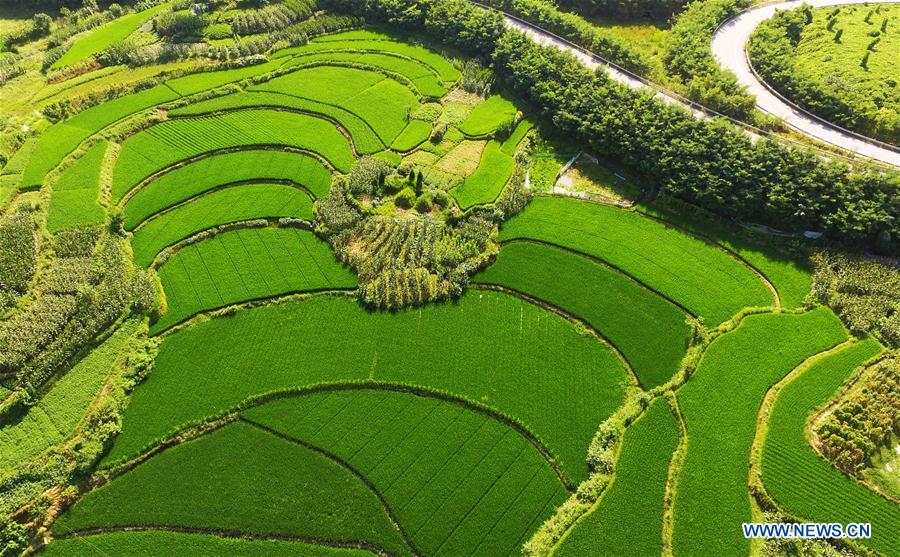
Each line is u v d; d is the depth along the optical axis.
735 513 40.41
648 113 64.88
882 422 43.59
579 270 56.88
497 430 45.72
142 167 66.81
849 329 50.75
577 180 67.19
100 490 42.66
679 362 49.38
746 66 78.00
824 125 67.38
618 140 65.62
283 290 54.91
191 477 43.19
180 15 88.94
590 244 59.12
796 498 40.81
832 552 38.03
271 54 86.38
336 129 73.25
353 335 51.78
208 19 89.56
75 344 49.72
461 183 65.44
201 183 64.94
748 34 83.94
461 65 83.06
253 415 46.50
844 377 47.16
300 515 41.31
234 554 39.66
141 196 63.50
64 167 65.88
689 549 39.00
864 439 42.91
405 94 78.88
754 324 51.44
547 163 69.31
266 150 69.88
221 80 80.25
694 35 80.56
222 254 58.31
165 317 52.75
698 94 70.50
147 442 44.75
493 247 58.59
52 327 50.09
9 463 43.62
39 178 63.78
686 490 41.59
